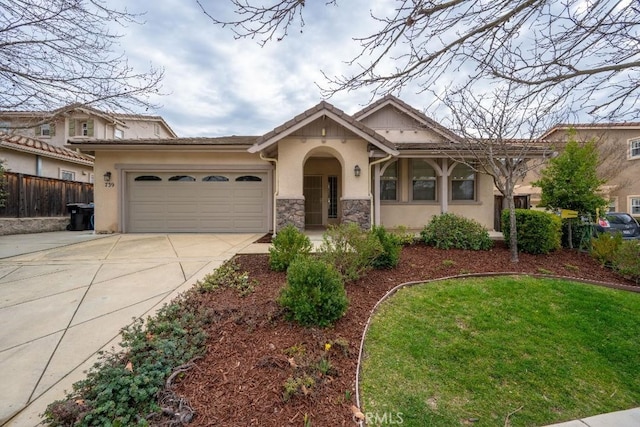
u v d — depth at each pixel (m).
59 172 16.52
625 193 18.42
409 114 13.88
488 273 6.32
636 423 2.79
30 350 3.46
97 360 3.27
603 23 2.84
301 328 3.81
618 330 4.30
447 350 3.70
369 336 3.85
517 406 2.94
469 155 9.62
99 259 7.44
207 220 12.80
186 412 2.44
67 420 2.33
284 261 6.14
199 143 12.15
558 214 9.20
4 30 4.61
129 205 12.66
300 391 2.71
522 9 2.85
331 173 15.12
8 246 9.23
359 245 5.64
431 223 8.66
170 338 3.38
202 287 5.16
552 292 5.41
